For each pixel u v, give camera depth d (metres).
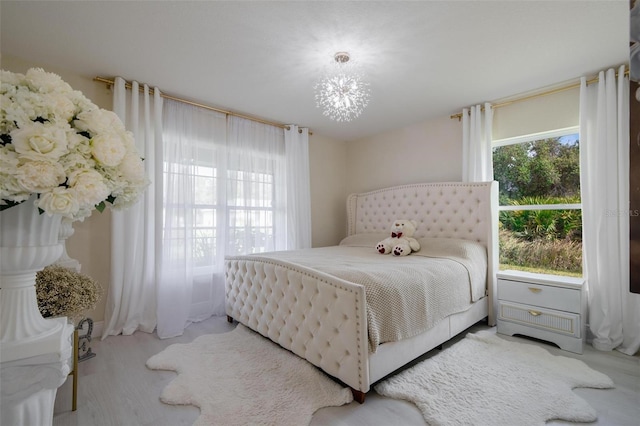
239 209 3.52
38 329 0.82
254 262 2.58
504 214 3.29
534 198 3.09
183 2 1.72
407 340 1.94
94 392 1.77
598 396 1.73
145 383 1.87
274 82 2.73
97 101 2.67
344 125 4.02
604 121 2.47
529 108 3.02
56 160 0.74
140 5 1.74
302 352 2.04
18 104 0.72
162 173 2.87
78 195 0.76
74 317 1.61
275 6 1.75
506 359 2.15
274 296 2.32
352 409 1.62
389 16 1.83
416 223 3.50
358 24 1.91
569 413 1.55
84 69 2.50
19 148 0.70
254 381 1.86
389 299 1.81
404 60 2.34
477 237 3.14
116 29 1.97
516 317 2.64
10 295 0.79
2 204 0.72
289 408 1.59
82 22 1.89
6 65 2.28
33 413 0.81
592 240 2.53
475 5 1.73
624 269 2.35
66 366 0.86
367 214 4.32
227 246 3.36
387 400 1.70
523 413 1.55
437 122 3.73
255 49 2.20
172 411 1.60
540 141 3.06
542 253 3.02
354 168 4.74
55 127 0.75
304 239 4.04
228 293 3.02
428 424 1.50
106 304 2.65
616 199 2.40
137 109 2.72
